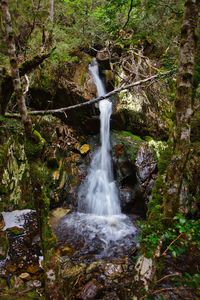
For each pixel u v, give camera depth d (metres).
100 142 8.18
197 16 3.03
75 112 7.93
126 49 8.29
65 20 7.57
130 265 5.08
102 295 4.41
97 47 8.60
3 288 4.46
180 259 4.65
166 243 3.21
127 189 7.38
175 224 2.89
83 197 7.43
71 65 8.02
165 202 3.16
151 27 5.33
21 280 4.69
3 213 6.41
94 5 7.52
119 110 7.77
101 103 8.05
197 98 5.87
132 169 7.39
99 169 7.88
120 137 7.79
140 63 8.04
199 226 2.77
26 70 3.39
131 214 7.18
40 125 7.30
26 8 5.32
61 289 3.19
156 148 7.37
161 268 3.42
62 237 6.07
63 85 7.61
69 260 5.29
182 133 3.10
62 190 7.29
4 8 2.70
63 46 6.39
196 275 2.87
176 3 4.79
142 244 3.38
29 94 7.43
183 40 3.04
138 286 3.16
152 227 3.20
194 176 6.56
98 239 6.04
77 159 7.92
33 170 3.10
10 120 6.10
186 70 3.04
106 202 7.32
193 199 6.39
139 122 7.88
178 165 3.10
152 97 8.04
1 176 6.38
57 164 7.37
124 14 5.55
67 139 7.92
